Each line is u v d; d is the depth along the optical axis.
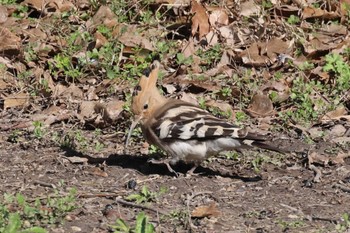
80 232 9.34
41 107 13.67
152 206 10.09
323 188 10.91
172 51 14.84
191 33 15.18
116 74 14.23
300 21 15.66
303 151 12.20
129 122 12.95
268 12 15.77
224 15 15.42
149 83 11.23
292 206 10.30
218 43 15.07
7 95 13.88
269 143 12.54
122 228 9.25
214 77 14.26
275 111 13.56
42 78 14.16
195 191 10.66
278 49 14.78
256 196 10.60
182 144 11.04
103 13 15.39
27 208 9.61
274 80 14.19
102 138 12.66
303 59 14.77
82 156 11.93
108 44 14.64
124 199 10.27
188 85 13.98
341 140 12.61
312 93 13.96
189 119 11.02
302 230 9.52
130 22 15.50
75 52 14.66
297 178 11.27
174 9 15.59
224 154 12.01
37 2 15.62
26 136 12.62
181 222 9.62
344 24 15.75
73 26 15.32
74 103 13.67
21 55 14.53
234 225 9.62
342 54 14.86
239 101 13.82
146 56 14.66
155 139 11.16
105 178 11.10
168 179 11.08
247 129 11.90
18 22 15.27
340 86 14.02
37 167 11.43
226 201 10.39
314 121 13.28
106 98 13.84
